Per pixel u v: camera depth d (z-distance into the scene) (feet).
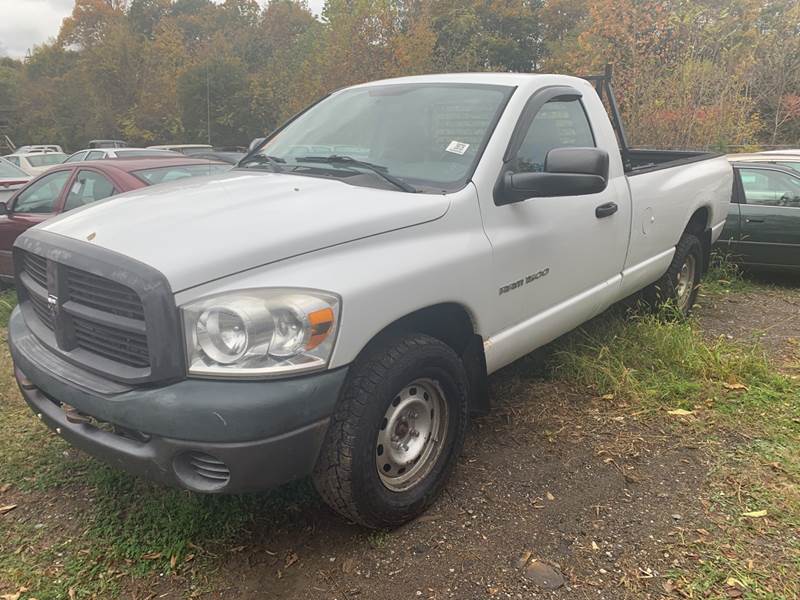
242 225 8.20
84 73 168.86
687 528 9.24
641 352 14.93
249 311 7.32
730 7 57.16
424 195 9.68
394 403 9.09
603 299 13.70
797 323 18.86
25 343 9.57
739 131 53.88
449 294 9.32
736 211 24.18
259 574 8.54
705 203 17.76
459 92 11.66
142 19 240.12
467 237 9.80
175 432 7.33
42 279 9.42
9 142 173.06
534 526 9.37
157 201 9.51
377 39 100.17
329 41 104.22
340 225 8.38
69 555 8.91
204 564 8.73
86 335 8.47
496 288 10.28
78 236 8.58
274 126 126.93
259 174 11.14
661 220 15.46
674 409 12.80
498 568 8.54
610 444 11.59
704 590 8.05
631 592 8.07
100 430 8.38
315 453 7.88
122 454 7.96
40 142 193.36
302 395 7.53
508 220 10.57
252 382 7.40
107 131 165.27
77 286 8.37
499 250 10.20
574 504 9.88
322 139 12.16
